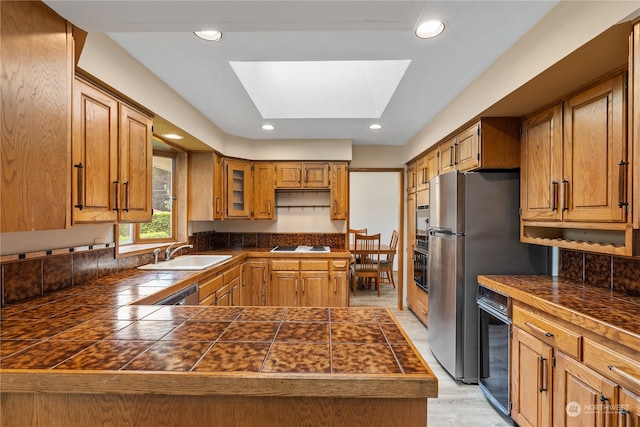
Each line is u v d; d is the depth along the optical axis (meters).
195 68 1.95
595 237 1.88
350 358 0.88
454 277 2.30
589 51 1.30
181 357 0.87
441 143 2.89
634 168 1.16
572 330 1.38
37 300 1.46
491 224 2.27
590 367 1.28
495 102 1.88
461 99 2.34
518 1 1.34
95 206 1.53
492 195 2.27
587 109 1.61
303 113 2.94
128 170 1.79
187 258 3.11
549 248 2.27
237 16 1.12
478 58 1.84
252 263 3.53
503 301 1.91
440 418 1.94
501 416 1.96
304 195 4.14
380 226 6.74
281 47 1.71
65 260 1.73
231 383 0.78
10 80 0.93
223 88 2.25
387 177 6.74
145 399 0.83
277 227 4.12
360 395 0.78
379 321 1.18
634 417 1.10
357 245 5.61
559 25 1.37
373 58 1.84
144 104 1.90
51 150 1.07
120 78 1.68
